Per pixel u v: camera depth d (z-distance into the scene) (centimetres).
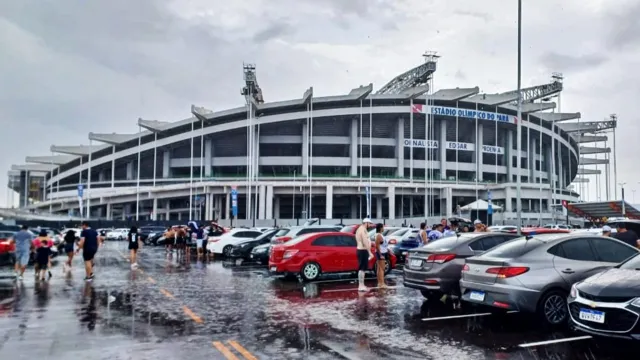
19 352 789
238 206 8581
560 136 9825
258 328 963
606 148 11238
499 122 8719
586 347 822
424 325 993
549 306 956
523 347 824
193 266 2359
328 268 1730
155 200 8212
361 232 1474
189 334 912
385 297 1353
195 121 8681
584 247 1019
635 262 872
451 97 8275
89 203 8612
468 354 780
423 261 1231
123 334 912
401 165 8656
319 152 9044
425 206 7612
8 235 2295
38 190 12938
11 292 1466
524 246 1023
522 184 7888
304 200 8231
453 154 9156
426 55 8569
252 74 8512
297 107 8519
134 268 2223
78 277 1870
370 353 784
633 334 720
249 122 8312
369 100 8331
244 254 2570
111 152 9550
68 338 882
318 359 750
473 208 5741
